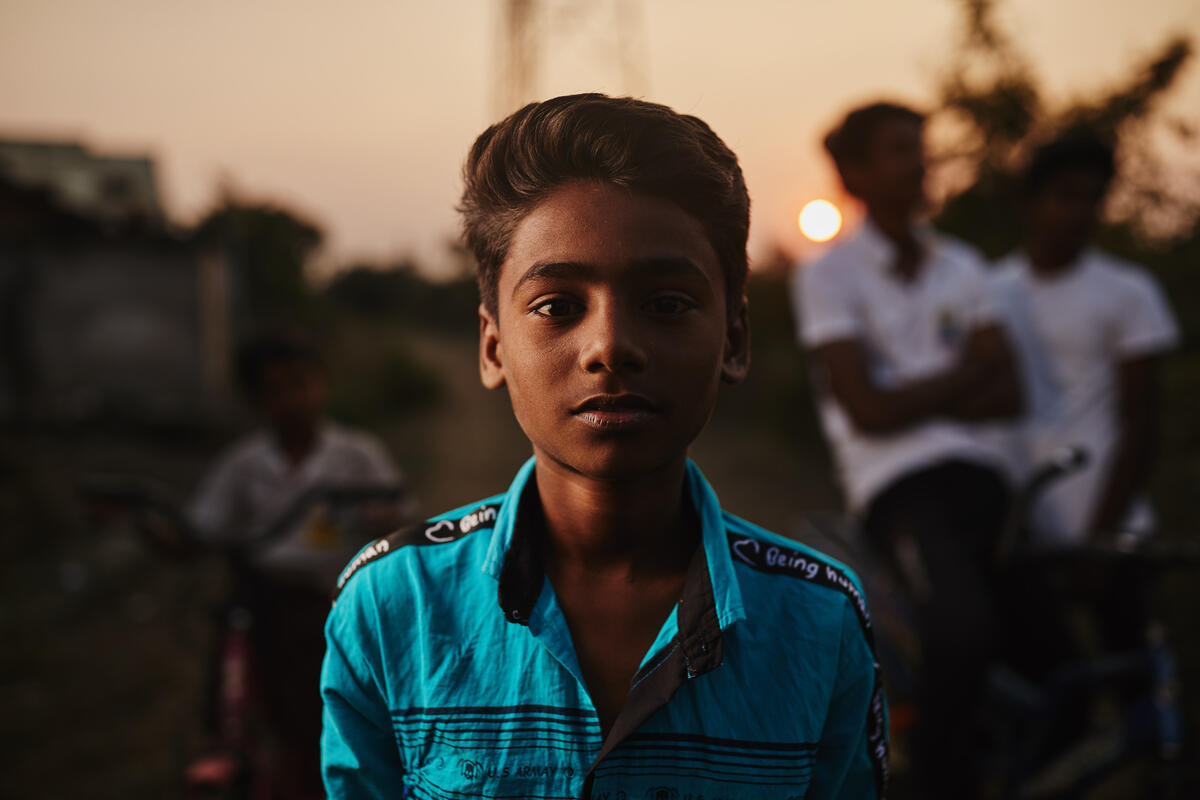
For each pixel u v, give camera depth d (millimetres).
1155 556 1954
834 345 2102
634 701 777
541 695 797
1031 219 2402
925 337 2102
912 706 1980
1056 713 2055
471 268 874
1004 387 2062
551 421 739
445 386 21375
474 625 826
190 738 3139
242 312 13930
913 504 2014
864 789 930
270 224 22953
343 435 2668
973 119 5207
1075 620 3369
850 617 875
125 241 11508
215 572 4086
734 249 799
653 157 729
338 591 899
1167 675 2016
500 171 782
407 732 829
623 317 714
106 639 4602
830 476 8227
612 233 715
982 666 1825
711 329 757
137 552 5938
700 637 795
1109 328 2330
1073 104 5262
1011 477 2092
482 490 8617
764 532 917
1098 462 2338
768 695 819
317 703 2332
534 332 743
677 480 824
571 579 833
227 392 11711
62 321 11297
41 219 11875
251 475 2564
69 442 10258
